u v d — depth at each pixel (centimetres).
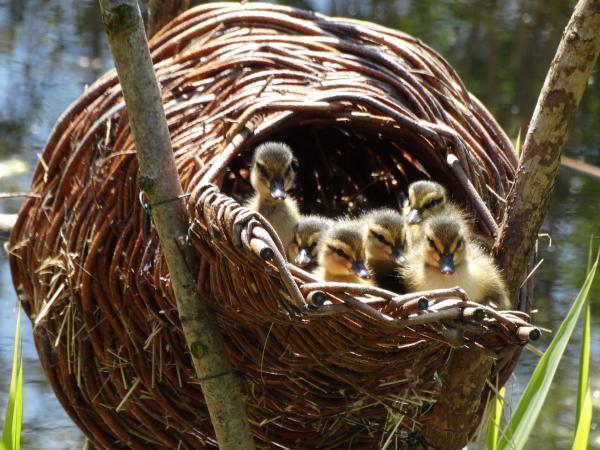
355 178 1022
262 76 799
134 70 662
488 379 750
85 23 1691
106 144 779
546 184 693
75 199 788
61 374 816
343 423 770
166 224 678
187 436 788
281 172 927
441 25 1678
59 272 791
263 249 574
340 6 1684
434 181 931
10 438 742
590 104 1553
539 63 1620
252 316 668
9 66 1598
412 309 581
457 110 855
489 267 751
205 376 698
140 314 745
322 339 655
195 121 774
